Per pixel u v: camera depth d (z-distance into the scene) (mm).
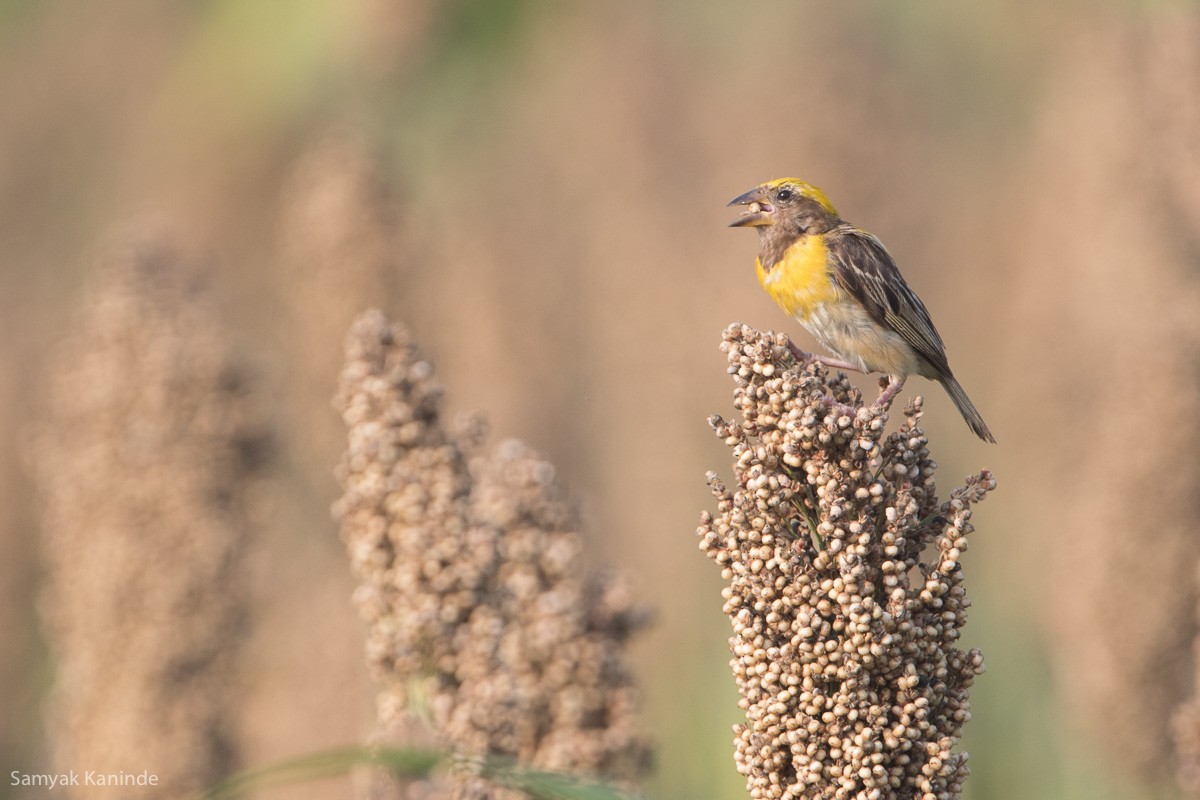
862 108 16719
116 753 12086
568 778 6512
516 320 16438
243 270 21984
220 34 24703
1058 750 12430
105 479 12328
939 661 6234
